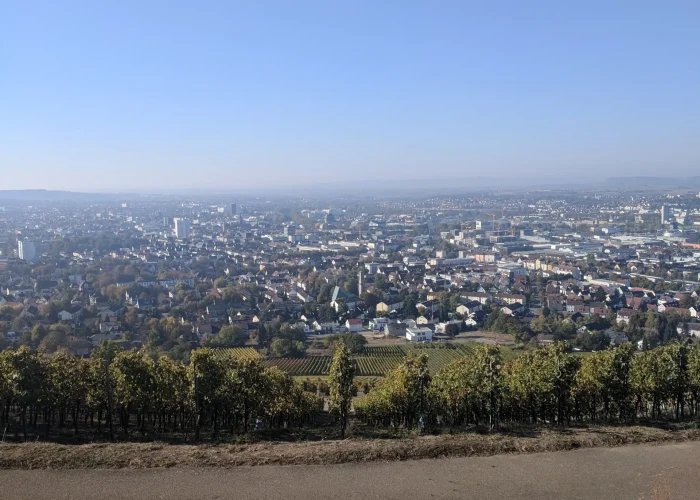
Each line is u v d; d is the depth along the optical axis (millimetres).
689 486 47688
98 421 90688
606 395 82625
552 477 49688
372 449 55281
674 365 81688
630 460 53719
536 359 87625
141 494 46719
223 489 47531
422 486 47938
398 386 87438
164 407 83438
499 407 83125
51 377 84312
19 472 51219
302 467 52125
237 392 81312
